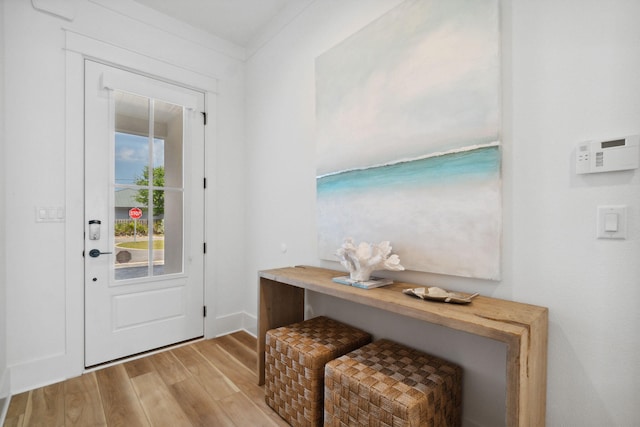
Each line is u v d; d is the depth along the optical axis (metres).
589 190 1.04
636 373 0.97
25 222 1.85
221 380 1.95
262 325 1.92
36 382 1.86
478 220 1.26
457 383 1.32
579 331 1.06
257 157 2.74
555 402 1.12
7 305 1.79
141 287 2.33
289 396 1.56
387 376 1.25
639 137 0.94
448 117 1.35
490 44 1.23
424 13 1.45
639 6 0.95
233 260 2.84
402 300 1.22
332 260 1.94
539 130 1.14
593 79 1.03
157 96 2.39
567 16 1.08
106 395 1.78
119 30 2.22
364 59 1.73
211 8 2.38
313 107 2.15
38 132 1.90
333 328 1.81
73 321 2.00
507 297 1.22
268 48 2.59
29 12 1.88
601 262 1.02
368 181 1.70
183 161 2.56
